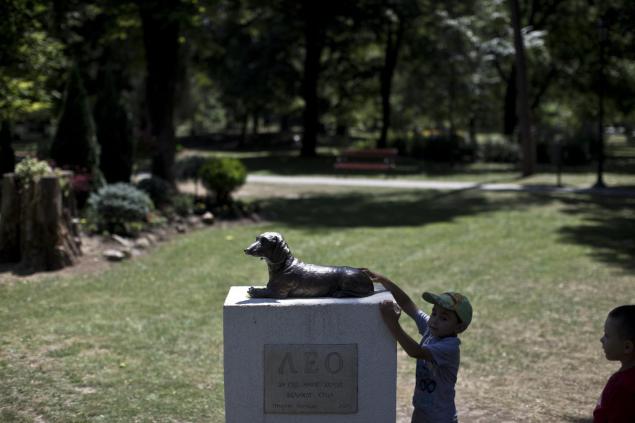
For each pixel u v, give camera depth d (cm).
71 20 2817
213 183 1881
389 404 498
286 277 505
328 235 1655
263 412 499
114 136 1948
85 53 3341
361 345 495
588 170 3397
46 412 635
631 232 1702
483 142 4078
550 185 2734
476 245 1541
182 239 1577
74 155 1742
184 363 786
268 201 2288
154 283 1165
